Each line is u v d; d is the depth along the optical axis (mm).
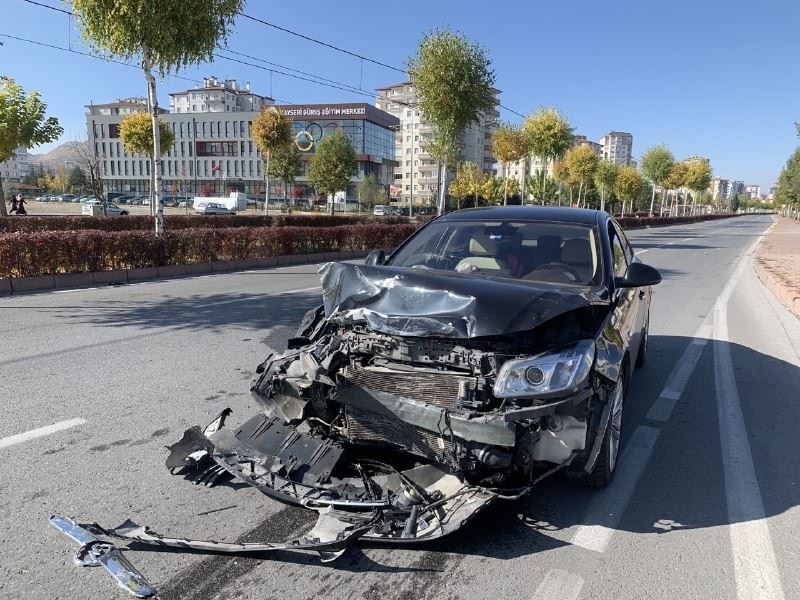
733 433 4707
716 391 5766
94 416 4602
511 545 3045
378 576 2748
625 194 68188
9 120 21094
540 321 2963
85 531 2936
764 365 6805
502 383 2857
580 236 4383
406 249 4715
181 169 112250
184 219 25750
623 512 3434
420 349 3146
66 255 11867
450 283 3230
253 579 2699
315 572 2766
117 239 12773
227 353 6539
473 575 2779
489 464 2873
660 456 4246
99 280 12227
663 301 11359
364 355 3330
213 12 14453
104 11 13328
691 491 3721
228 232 15602
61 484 3527
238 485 3557
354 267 3559
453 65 24688
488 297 3055
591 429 3240
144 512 3240
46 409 4723
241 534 3049
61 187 106062
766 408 5328
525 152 40688
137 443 4129
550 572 2828
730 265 19375
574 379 2871
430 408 2986
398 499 2939
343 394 3234
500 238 4477
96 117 116250
